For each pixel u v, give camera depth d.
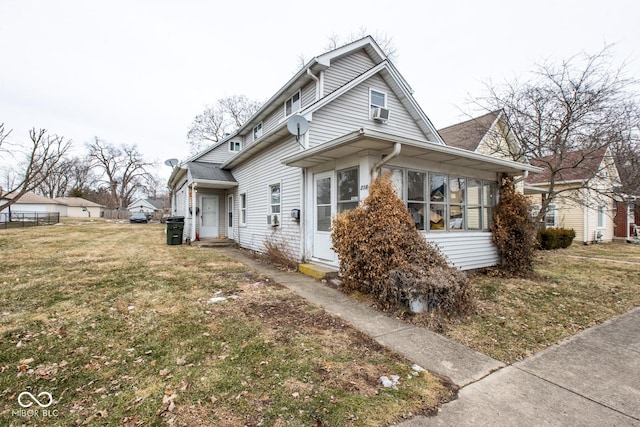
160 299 4.61
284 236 8.47
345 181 6.35
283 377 2.59
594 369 2.89
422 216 6.25
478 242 7.20
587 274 7.27
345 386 2.48
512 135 10.84
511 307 4.75
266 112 11.84
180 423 2.03
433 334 3.63
